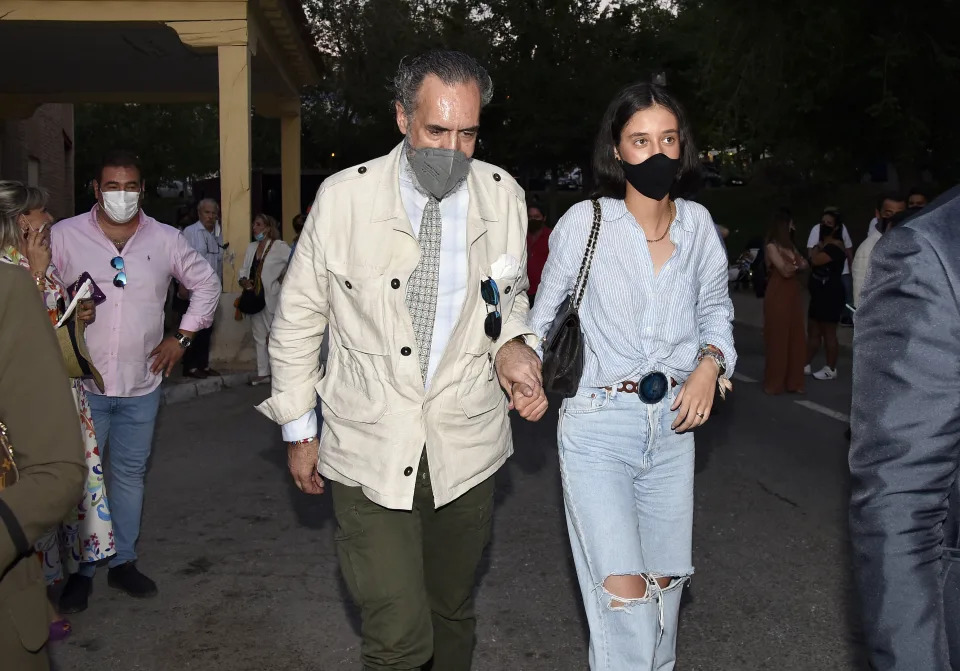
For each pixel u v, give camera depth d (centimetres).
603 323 328
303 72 1905
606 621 310
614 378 325
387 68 3812
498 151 3553
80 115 3828
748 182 4372
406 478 305
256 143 4484
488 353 323
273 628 457
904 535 167
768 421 917
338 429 317
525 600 490
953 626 168
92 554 462
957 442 166
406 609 304
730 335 343
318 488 336
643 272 327
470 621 345
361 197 314
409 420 309
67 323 441
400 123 314
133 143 3884
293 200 2091
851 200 3500
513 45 3509
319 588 506
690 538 336
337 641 444
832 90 2000
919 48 1848
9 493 209
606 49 3481
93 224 486
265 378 1153
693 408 323
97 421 488
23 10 1221
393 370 308
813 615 471
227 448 822
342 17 3909
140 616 471
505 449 336
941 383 165
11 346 215
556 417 929
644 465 326
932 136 2092
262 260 1118
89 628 458
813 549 562
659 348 327
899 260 170
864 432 172
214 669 417
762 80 2022
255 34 1341
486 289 317
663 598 330
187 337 505
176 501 662
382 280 309
